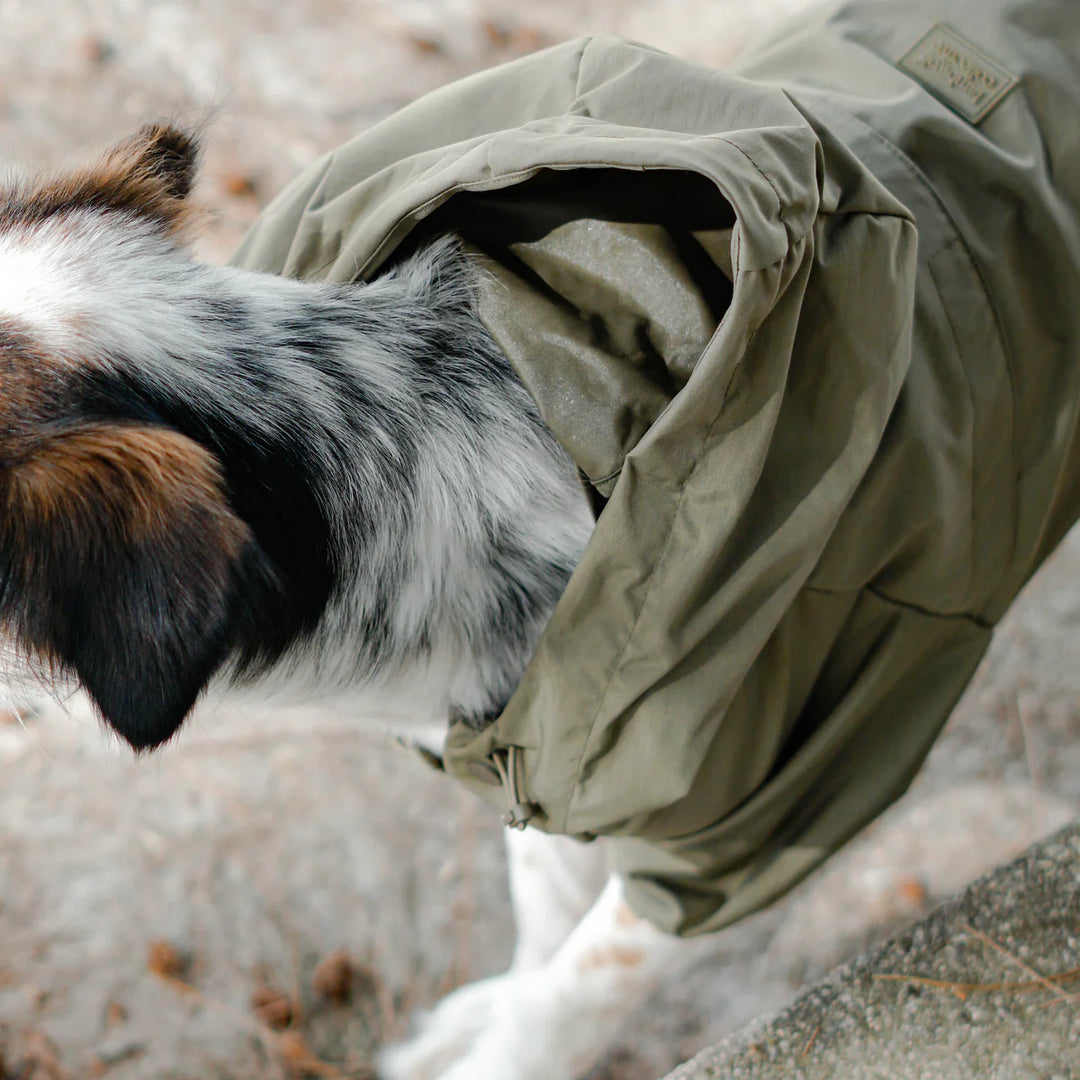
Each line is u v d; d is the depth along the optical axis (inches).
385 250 51.8
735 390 43.6
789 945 103.5
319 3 183.9
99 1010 99.7
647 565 45.6
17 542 44.7
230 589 44.4
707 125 45.6
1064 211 58.7
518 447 52.9
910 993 60.1
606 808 51.8
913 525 51.9
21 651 48.3
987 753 112.6
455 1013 95.2
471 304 51.6
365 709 58.7
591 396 46.7
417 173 51.1
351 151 57.7
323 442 51.1
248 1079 97.7
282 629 50.6
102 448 44.3
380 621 53.5
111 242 51.7
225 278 52.6
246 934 104.9
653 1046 97.6
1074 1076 55.6
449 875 109.8
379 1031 101.1
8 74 164.7
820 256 44.3
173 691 44.3
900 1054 58.0
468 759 57.3
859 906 105.0
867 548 51.7
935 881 105.7
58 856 107.7
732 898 62.7
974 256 55.0
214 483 45.1
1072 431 60.2
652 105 47.2
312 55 175.9
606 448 46.4
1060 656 117.8
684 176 46.0
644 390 46.3
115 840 109.1
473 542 53.4
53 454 44.4
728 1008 100.0
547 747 51.6
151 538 43.7
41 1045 97.3
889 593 55.0
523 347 47.8
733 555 46.5
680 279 45.0
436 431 52.5
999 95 59.2
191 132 60.6
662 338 45.4
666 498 45.0
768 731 55.4
